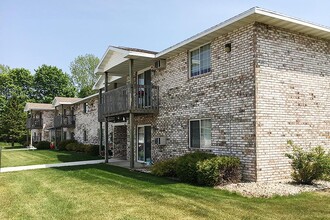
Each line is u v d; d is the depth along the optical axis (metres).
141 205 7.20
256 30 9.57
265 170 9.40
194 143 12.41
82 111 30.50
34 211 7.05
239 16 9.30
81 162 17.77
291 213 6.26
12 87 61.50
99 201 7.73
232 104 10.29
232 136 10.22
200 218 6.09
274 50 9.89
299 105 10.32
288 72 10.14
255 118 9.35
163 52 13.52
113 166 15.33
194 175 9.73
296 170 9.36
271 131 9.61
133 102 14.02
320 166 8.77
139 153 17.05
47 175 12.63
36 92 63.94
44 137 41.72
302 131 10.32
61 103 33.59
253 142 9.38
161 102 14.62
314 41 10.95
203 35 10.95
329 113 11.12
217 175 9.11
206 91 11.62
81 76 63.84
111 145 22.45
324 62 11.13
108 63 16.64
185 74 12.92
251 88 9.55
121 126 20.91
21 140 45.53
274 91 9.77
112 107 15.73
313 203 7.02
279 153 9.70
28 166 16.36
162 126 14.48
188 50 12.83
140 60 14.62
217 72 11.06
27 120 42.22
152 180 10.61
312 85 10.72
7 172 14.10
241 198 7.58
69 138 34.91
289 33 10.30
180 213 6.46
